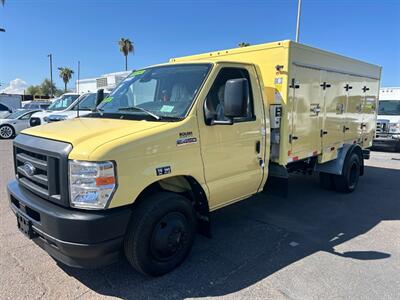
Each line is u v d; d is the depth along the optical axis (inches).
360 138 315.9
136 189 129.8
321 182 297.6
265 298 132.6
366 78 312.3
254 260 164.4
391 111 596.4
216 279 146.5
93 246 121.1
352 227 210.5
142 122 146.2
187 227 153.9
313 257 168.1
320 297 133.4
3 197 252.2
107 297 132.5
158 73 176.7
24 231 142.6
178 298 132.8
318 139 242.8
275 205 252.4
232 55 219.5
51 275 146.3
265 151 191.8
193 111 150.4
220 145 162.2
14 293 132.8
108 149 122.2
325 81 241.8
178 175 146.1
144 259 138.3
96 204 121.0
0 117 706.8
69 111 471.2
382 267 158.2
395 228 209.3
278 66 198.7
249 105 179.0
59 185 126.6
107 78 499.8
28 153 143.9
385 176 366.6
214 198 164.6
